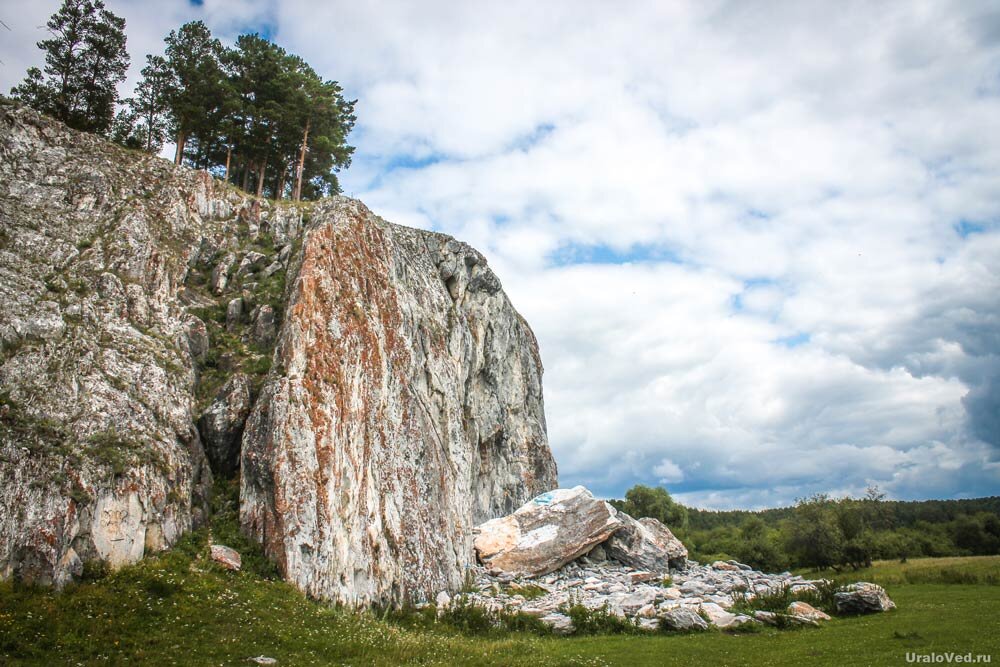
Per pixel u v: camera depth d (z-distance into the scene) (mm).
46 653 18906
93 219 37688
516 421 74188
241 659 20953
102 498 24750
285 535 29234
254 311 40312
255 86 61188
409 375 43094
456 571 40281
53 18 51875
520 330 80625
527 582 43844
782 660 25109
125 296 34125
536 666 24266
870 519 76125
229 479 32969
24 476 22906
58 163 39312
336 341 36688
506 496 67125
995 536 88938
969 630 28688
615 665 24984
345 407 34938
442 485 42125
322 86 66312
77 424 26234
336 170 69875
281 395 32531
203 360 36719
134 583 23828
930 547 86750
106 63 53375
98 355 29688
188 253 42062
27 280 30812
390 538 35188
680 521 96938
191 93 56844
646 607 34875
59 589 21953
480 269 66000
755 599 37531
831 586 38562
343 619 27328
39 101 49469
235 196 48875
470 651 26156
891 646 26391
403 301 46375
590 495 52562
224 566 27453
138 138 56906
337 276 39844
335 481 32281
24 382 26344
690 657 26203
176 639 21297
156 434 29062
